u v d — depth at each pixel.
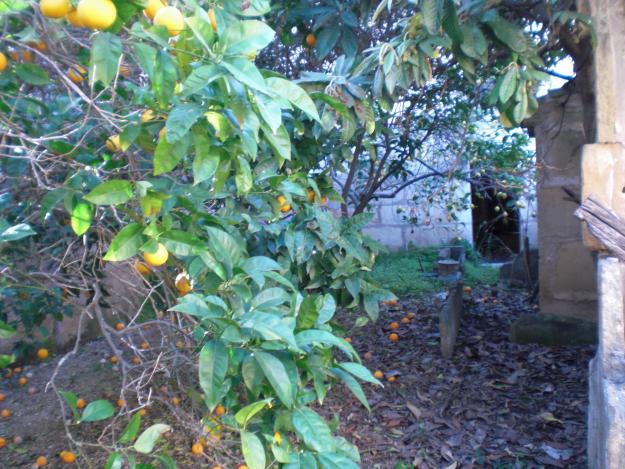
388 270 8.60
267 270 1.93
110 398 4.41
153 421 3.94
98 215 2.43
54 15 1.46
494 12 2.91
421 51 2.90
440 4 2.59
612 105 2.71
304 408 1.76
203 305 1.59
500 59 3.75
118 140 1.88
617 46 2.72
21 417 4.28
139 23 1.59
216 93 1.59
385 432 3.84
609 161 2.65
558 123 4.95
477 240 10.62
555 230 5.11
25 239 3.00
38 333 5.23
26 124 2.32
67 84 1.87
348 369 1.79
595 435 2.56
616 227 2.36
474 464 3.37
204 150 1.59
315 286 3.01
